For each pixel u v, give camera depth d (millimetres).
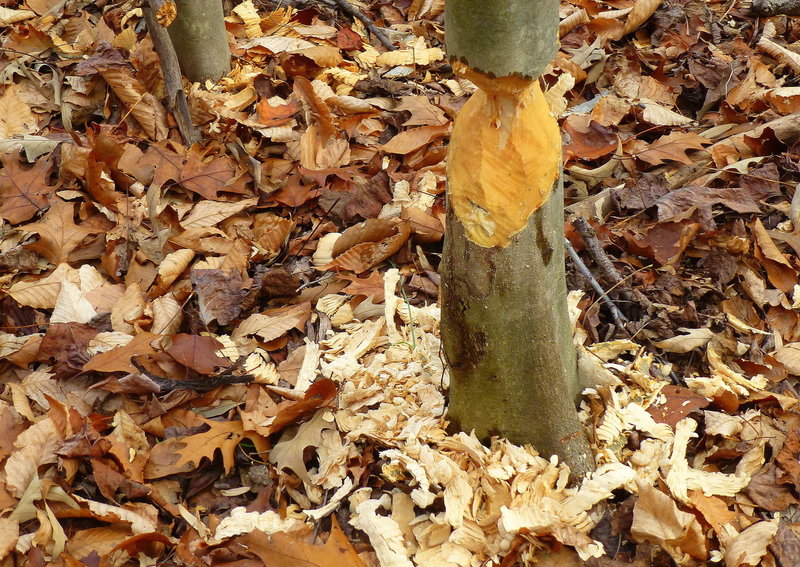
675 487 1855
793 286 2465
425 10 3938
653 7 3592
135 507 1946
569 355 1966
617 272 2494
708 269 2533
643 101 3248
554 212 1664
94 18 3629
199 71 3334
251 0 3865
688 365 2324
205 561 1833
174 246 2658
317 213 2867
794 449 2023
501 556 1789
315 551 1775
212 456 2039
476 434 1938
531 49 1422
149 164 2895
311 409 2129
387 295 2371
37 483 1910
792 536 1790
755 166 2826
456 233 1640
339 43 3635
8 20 3531
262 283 2506
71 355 2281
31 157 2918
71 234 2633
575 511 1805
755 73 3260
